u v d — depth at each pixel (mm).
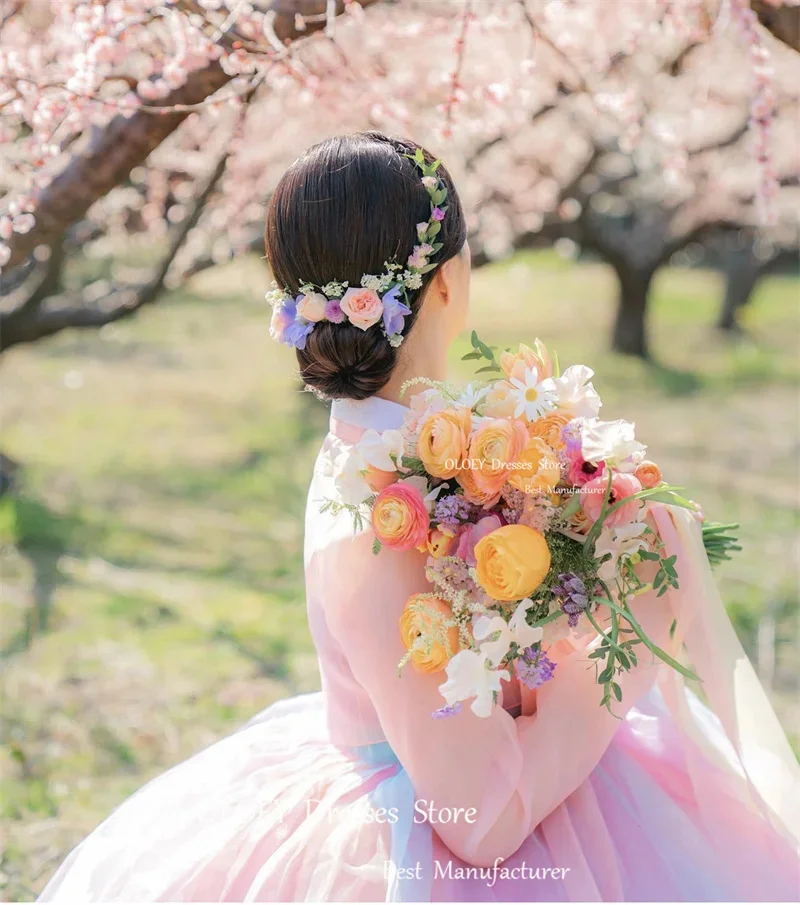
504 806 1228
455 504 1172
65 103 2057
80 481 5988
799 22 1974
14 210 2066
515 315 13648
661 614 1304
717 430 7887
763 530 5504
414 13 3115
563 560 1190
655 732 1540
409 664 1195
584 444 1156
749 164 6605
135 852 1467
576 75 2740
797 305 16250
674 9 2455
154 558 4820
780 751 1327
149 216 4012
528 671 1181
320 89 2373
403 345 1310
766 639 3986
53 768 2955
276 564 4820
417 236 1236
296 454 6828
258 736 1608
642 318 10719
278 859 1331
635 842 1372
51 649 3752
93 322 4598
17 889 2367
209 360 9977
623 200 9141
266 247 1297
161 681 3529
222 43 1996
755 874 1354
